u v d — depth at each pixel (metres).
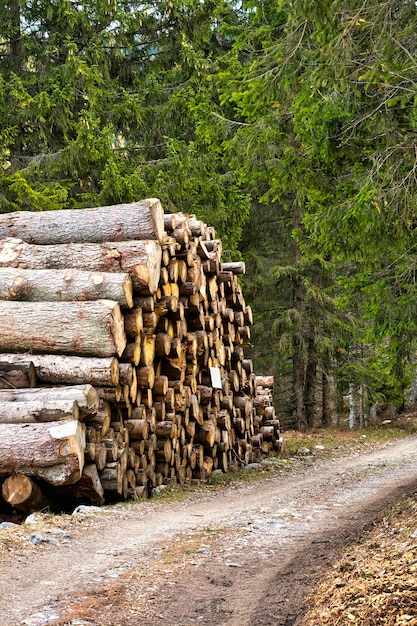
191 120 23.19
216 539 6.94
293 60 8.13
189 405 12.20
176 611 4.76
